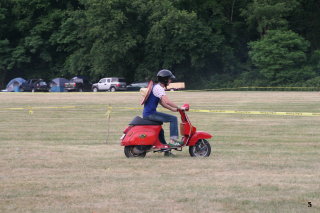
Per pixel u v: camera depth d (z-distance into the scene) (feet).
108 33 397.39
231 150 78.89
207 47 416.05
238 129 110.01
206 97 245.86
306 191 49.85
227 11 455.63
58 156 73.36
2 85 483.10
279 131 106.01
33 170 62.03
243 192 49.44
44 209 44.01
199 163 66.08
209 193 49.14
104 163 66.69
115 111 163.94
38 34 466.29
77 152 77.66
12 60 470.39
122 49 400.06
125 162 67.26
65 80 439.22
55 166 64.75
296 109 160.45
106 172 60.29
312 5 437.17
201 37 412.57
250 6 412.77
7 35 489.26
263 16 401.08
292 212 42.60
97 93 338.75
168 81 73.10
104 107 182.19
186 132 71.20
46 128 116.06
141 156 71.82
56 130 111.75
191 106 178.29
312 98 226.58
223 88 408.05
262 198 47.16
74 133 105.81
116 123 126.62
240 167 63.10
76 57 442.09
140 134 70.54
